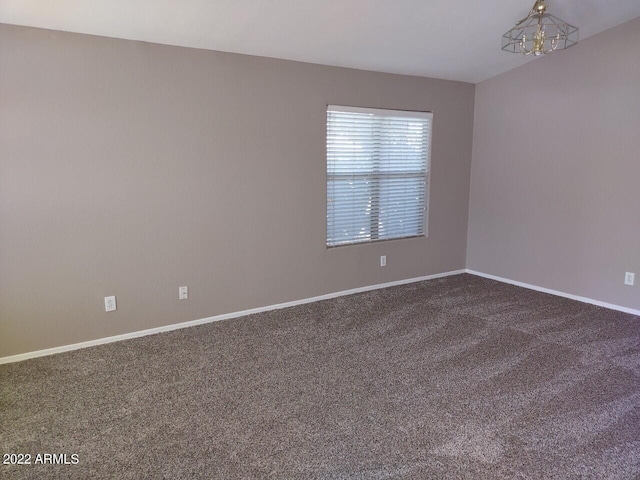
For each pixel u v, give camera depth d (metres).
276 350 3.26
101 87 3.13
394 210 4.85
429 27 3.52
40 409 2.49
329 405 2.53
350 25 3.35
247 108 3.74
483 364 3.03
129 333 3.48
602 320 3.83
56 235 3.11
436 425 2.33
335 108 4.21
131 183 3.33
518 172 4.76
